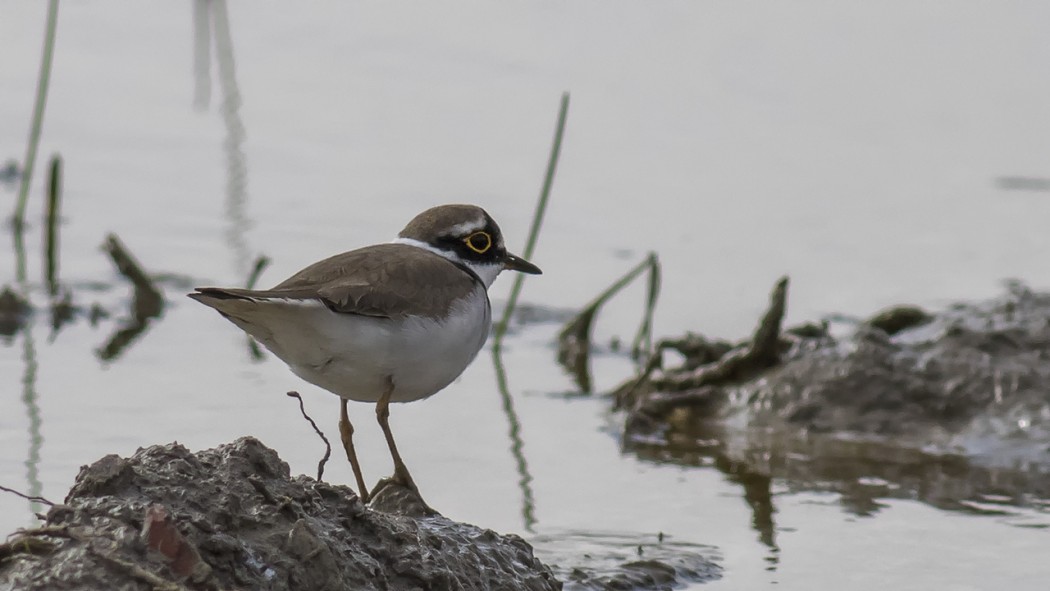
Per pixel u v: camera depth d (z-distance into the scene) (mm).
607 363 13922
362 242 15820
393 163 18047
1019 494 11000
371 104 19531
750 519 10352
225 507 7098
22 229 15984
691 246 16406
